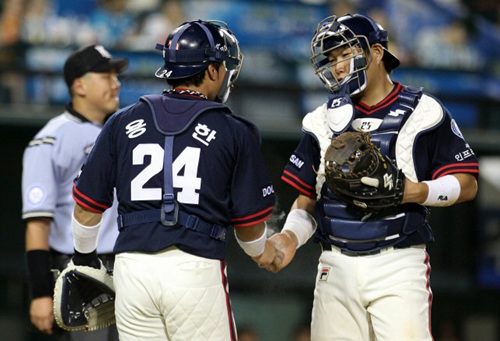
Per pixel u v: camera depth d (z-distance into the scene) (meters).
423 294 13.50
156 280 12.15
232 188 12.56
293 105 33.09
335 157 12.87
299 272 37.12
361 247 13.56
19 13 32.19
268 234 15.09
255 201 12.55
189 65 12.80
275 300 37.00
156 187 12.26
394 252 13.52
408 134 13.43
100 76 17.97
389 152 13.39
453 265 37.78
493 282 37.66
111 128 12.92
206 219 12.30
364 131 13.49
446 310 37.72
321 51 13.55
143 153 12.42
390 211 13.48
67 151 17.48
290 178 14.40
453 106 33.97
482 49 33.94
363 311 13.70
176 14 32.44
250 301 37.00
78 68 17.89
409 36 33.62
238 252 37.06
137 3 32.38
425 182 13.25
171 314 12.22
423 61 33.69
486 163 37.47
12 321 36.53
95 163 12.87
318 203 14.07
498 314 37.81
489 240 37.62
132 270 12.29
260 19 32.91
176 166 12.27
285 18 32.97
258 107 33.00
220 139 12.42
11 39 32.16
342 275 13.69
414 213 13.54
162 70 12.98
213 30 13.02
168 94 12.96
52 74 32.34
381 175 12.82
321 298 14.02
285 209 34.56
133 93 32.16
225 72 13.15
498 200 37.59
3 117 32.03
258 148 12.74
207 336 12.24
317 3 33.06
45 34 32.28
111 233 17.09
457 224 37.75
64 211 17.52
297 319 37.06
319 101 33.25
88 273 13.97
